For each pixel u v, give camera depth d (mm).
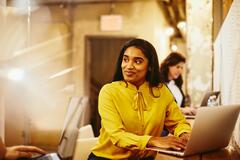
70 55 7766
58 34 7809
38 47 7691
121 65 1921
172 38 9023
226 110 1670
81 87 7684
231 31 2186
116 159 1805
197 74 4098
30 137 4352
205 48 4062
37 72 7445
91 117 7215
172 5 7410
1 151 1409
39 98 5363
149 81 1920
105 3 7520
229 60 2305
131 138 1664
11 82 4613
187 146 1539
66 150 1634
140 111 1833
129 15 7387
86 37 7695
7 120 4625
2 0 2498
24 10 4215
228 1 2404
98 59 7781
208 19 4027
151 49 1880
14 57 3953
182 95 3773
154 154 1819
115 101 1813
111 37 7555
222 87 2828
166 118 1971
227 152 1785
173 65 3736
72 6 7715
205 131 1581
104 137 1843
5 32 2711
